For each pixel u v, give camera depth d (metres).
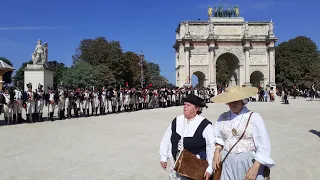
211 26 98.19
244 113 7.70
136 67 146.38
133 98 50.19
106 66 117.88
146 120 34.66
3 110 31.86
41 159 16.39
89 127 28.77
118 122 32.84
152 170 14.41
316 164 15.42
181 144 8.28
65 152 18.00
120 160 16.19
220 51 99.31
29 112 33.56
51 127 28.92
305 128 27.45
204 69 99.25
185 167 7.75
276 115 39.34
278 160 16.27
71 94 38.44
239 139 7.57
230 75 110.50
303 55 130.38
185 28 98.81
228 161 7.59
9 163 15.63
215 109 50.47
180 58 98.88
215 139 8.02
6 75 124.12
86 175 13.64
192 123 8.32
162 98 58.50
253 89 7.95
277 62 133.62
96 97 42.00
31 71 51.31
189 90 67.75
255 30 100.31
